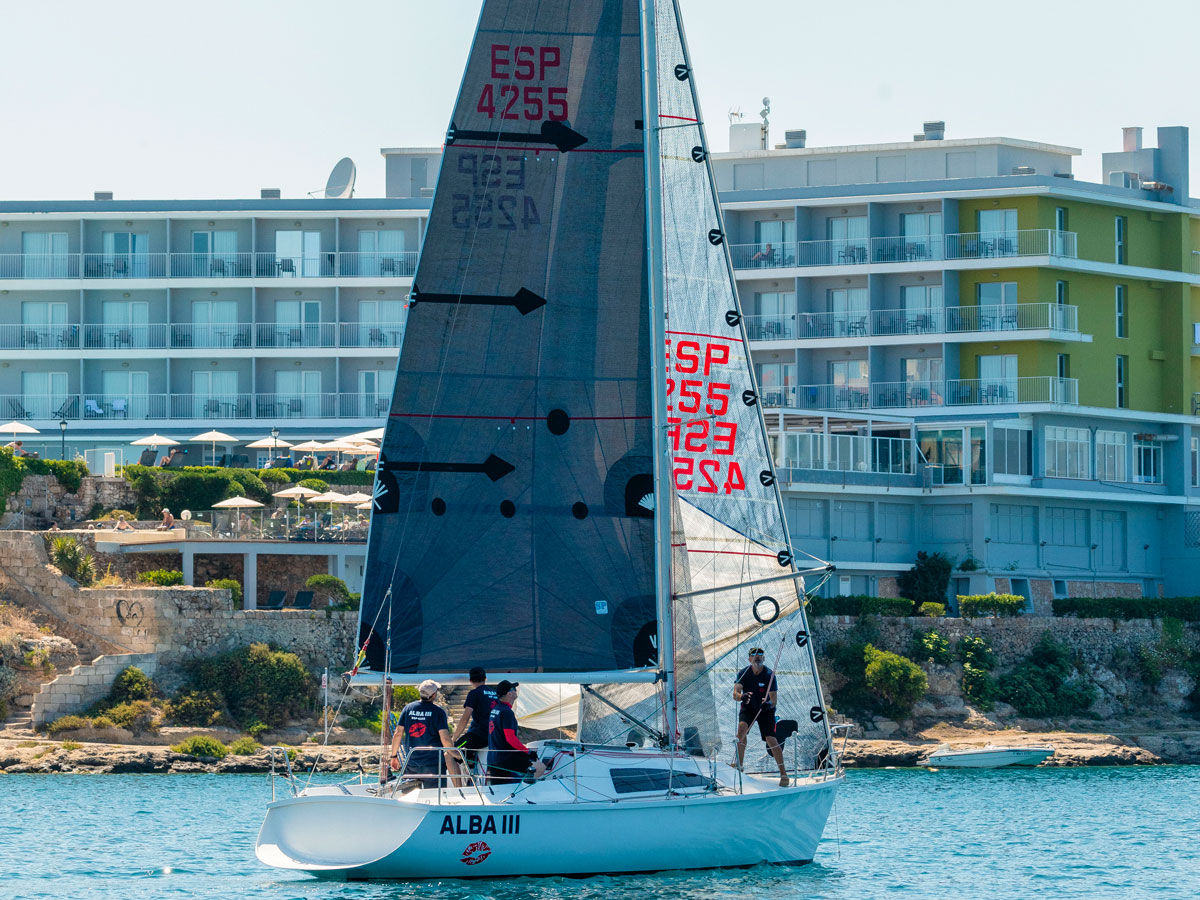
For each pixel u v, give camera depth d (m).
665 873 73.75
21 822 100.00
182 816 103.75
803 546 197.88
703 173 80.44
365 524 170.50
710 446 79.31
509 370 74.19
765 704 77.38
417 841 69.19
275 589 165.12
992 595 186.12
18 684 142.25
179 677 146.38
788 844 77.56
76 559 156.38
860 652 172.50
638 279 74.81
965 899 78.44
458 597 73.50
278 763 136.38
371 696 151.12
